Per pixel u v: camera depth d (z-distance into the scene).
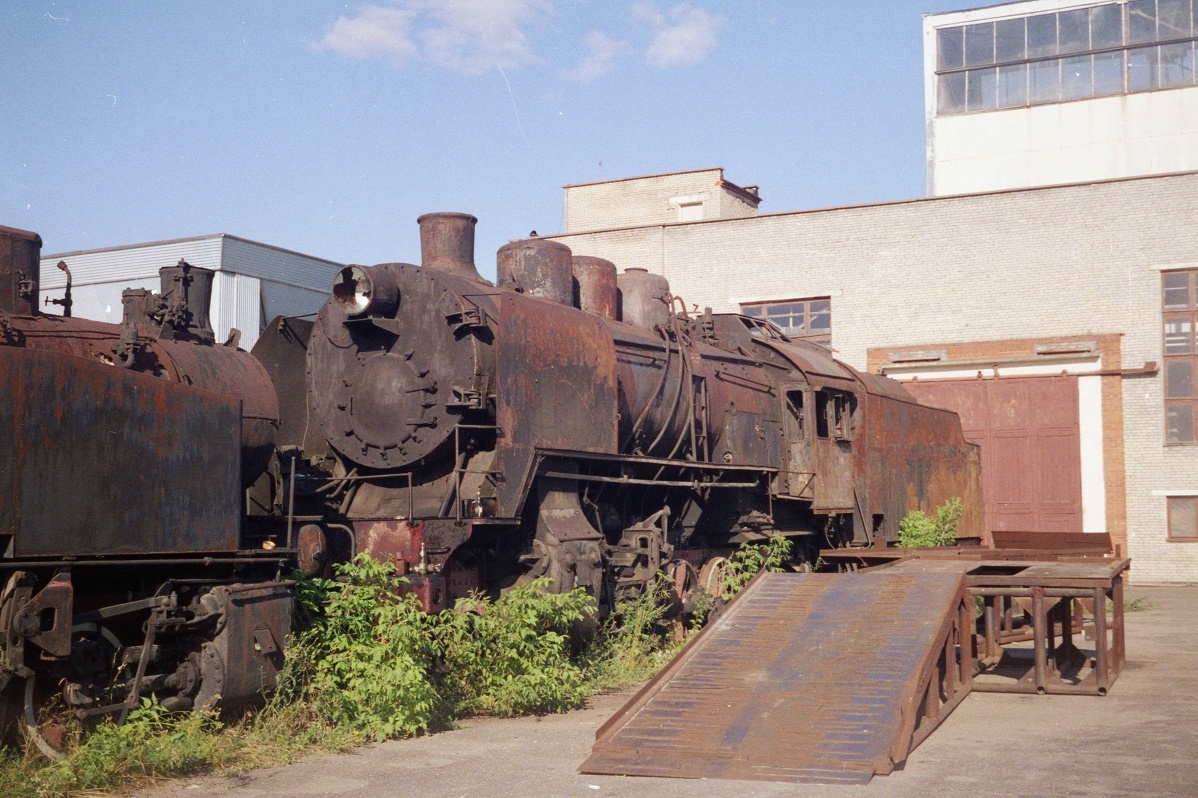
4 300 8.55
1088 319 26.42
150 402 8.10
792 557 17.08
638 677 11.52
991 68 34.31
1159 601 21.47
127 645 8.31
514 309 11.36
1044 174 33.50
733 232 29.70
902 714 7.94
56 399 7.42
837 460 17.41
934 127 34.72
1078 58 33.41
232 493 8.80
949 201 27.73
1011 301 27.05
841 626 9.59
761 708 8.31
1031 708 9.95
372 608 9.36
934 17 35.09
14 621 6.96
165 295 10.05
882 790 6.96
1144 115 32.62
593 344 12.50
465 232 12.70
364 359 11.84
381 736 8.64
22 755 7.18
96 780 7.08
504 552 11.47
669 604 13.19
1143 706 10.00
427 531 10.55
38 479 7.26
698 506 14.68
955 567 11.77
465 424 11.30
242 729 8.55
